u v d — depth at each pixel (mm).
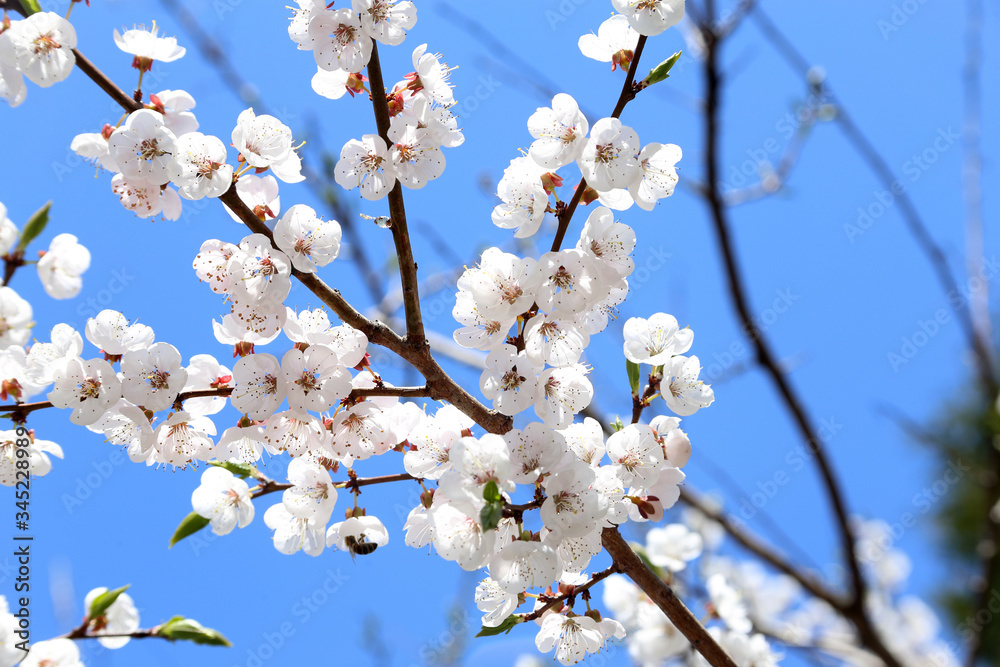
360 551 1282
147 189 1265
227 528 1271
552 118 1259
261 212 1271
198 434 1286
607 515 1238
